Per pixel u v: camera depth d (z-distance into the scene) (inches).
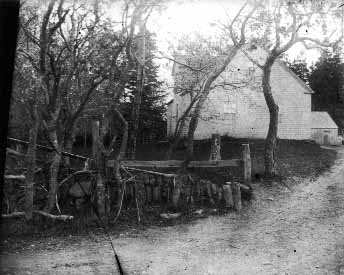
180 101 400.8
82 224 261.1
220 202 309.1
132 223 272.5
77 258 208.2
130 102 354.6
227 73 410.3
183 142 391.2
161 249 231.1
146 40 334.0
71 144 308.3
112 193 293.9
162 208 298.8
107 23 284.2
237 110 408.5
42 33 259.8
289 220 271.6
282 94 410.0
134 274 200.8
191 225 269.0
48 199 272.7
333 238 241.6
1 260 204.5
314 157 376.2
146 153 358.9
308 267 209.5
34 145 263.1
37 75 269.6
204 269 205.9
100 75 293.0
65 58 281.3
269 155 354.6
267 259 219.3
